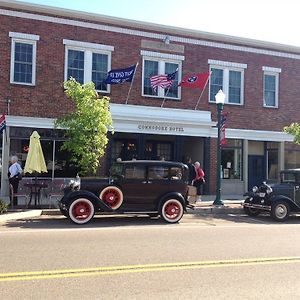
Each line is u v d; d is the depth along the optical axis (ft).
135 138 74.90
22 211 49.70
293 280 23.43
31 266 25.52
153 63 74.54
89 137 54.80
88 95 54.85
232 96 80.38
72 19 68.85
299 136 69.41
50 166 66.39
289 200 51.65
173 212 46.80
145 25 73.05
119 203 45.88
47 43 67.36
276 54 84.12
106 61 71.36
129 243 33.35
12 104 65.16
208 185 76.79
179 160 74.69
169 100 74.95
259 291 21.31
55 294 20.35
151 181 46.70
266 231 41.47
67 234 37.24
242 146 80.64
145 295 20.35
